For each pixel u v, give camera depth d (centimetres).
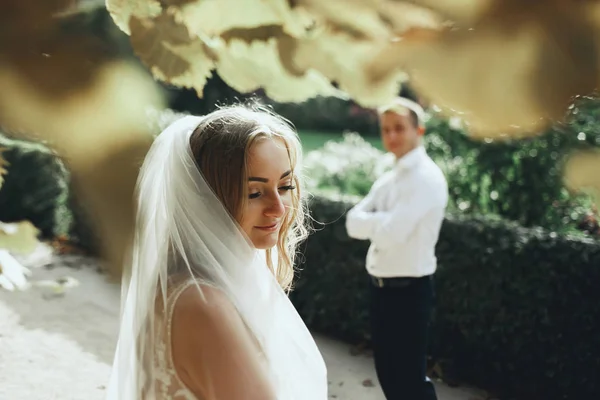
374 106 56
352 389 422
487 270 412
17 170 720
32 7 34
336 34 44
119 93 34
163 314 114
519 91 28
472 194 480
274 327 127
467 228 423
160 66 61
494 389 424
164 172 116
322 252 503
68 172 34
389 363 320
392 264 310
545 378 400
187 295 113
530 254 397
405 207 305
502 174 457
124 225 33
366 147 771
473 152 474
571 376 389
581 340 384
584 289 382
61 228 729
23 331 490
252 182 121
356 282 489
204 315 112
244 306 119
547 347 396
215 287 116
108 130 33
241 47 76
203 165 120
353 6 39
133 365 125
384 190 330
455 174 487
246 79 81
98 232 33
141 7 59
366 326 487
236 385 110
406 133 312
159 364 115
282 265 150
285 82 83
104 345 476
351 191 679
